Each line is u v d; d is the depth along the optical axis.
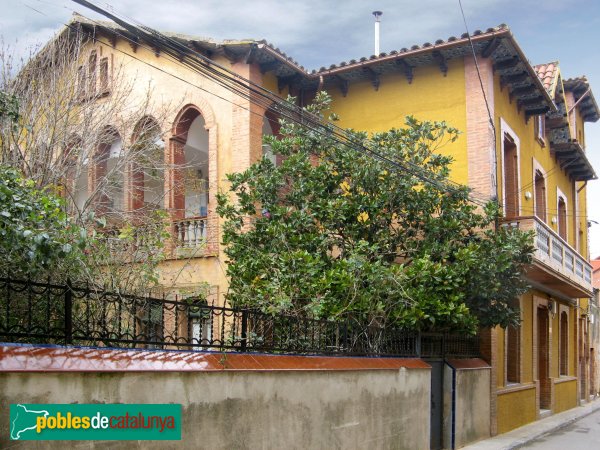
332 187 12.56
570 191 27.41
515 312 12.59
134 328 6.77
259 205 13.60
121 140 13.02
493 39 14.94
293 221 11.74
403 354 11.62
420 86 16.16
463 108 15.62
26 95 10.84
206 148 16.97
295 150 12.81
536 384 19.72
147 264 8.87
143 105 13.91
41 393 5.49
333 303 10.27
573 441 15.92
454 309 11.03
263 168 12.51
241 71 15.12
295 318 9.11
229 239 11.96
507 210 18.05
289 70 15.77
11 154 9.70
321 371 8.89
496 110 16.44
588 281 23.08
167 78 15.62
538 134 21.56
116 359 6.20
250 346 8.12
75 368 5.75
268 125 16.75
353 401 9.61
